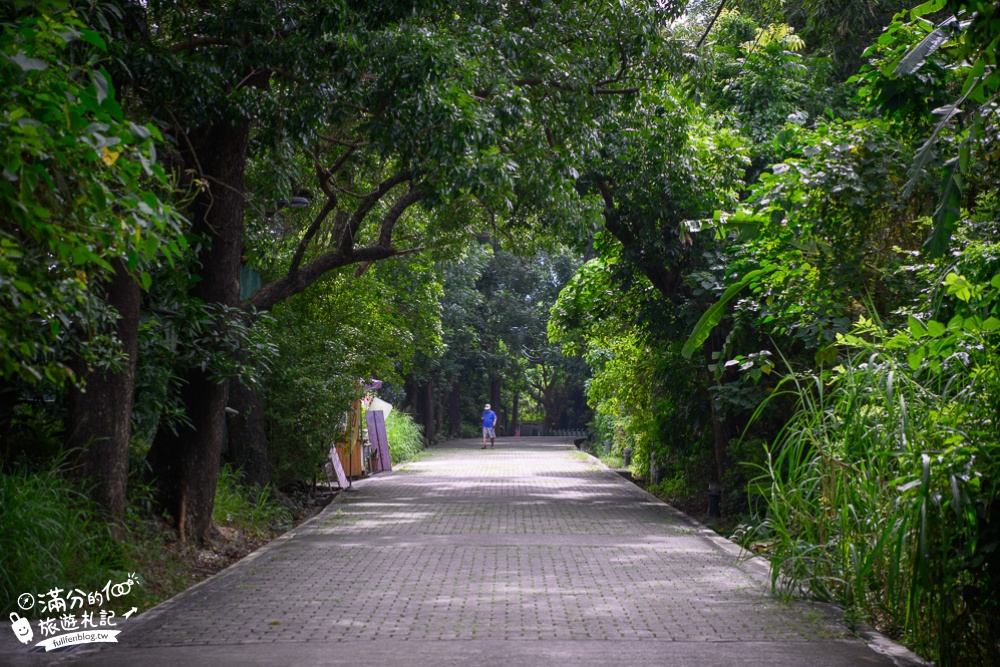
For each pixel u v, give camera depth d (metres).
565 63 13.19
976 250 7.07
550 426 72.62
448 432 56.00
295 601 8.28
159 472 11.38
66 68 4.15
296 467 17.72
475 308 51.25
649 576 9.55
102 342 8.02
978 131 6.88
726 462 15.77
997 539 5.66
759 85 17.08
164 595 8.90
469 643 6.67
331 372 18.45
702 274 14.99
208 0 10.42
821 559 7.82
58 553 8.09
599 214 14.99
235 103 10.18
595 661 6.15
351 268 20.64
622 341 21.19
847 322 10.15
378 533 13.21
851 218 9.95
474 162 11.57
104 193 4.08
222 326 11.13
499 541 12.33
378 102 11.28
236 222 11.56
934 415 6.42
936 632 6.23
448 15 13.37
